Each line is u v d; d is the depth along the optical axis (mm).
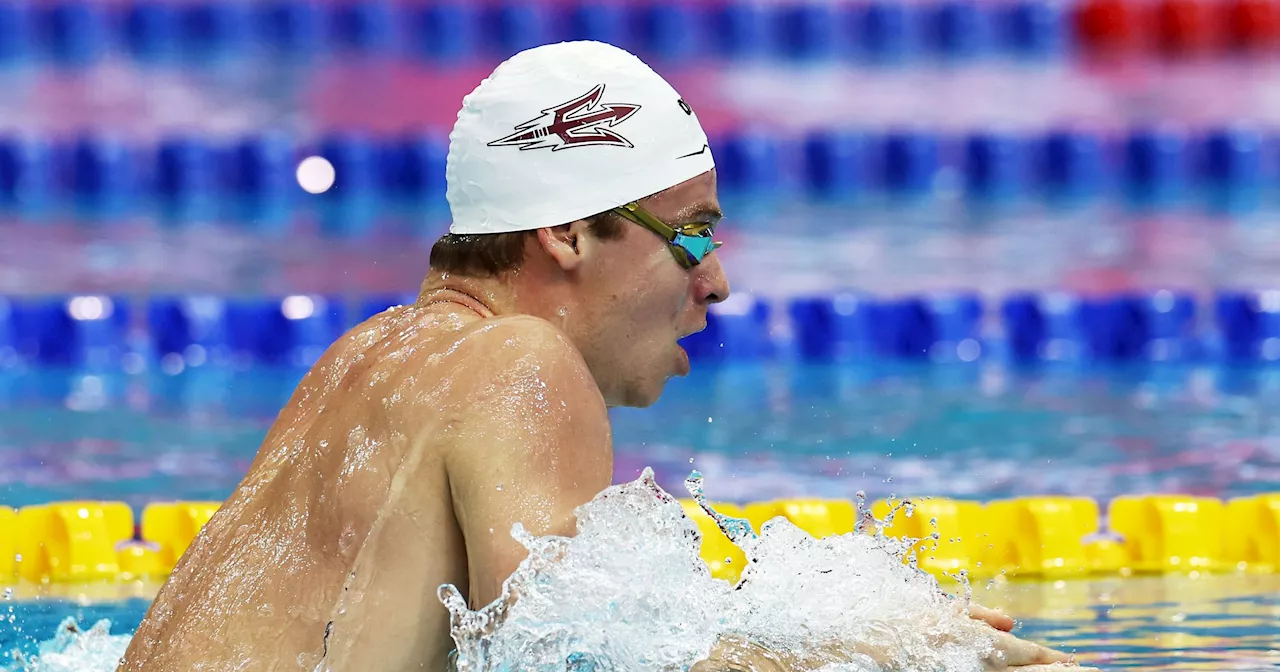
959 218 32188
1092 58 41594
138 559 13664
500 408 5734
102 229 30625
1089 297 25562
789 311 25516
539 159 6344
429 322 6285
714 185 6672
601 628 5715
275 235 30250
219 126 34375
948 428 19562
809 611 6430
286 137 33781
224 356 24781
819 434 19234
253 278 26703
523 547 5500
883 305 25484
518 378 5801
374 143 33625
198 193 33125
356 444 5965
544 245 6328
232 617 5883
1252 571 13094
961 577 8320
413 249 28953
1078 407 20953
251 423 19984
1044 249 29203
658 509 5973
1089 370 24094
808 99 37719
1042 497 14641
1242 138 34562
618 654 5777
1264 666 9586
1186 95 37938
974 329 25422
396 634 5762
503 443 5664
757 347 25281
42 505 15289
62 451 18250
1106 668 9617
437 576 5801
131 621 11484
